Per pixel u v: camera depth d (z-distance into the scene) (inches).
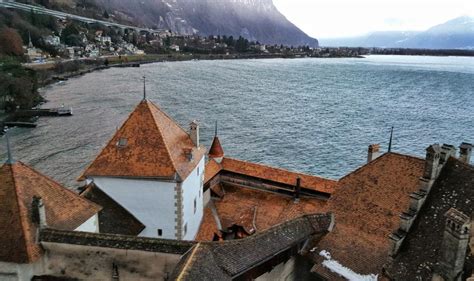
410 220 954.7
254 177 1813.5
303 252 1157.7
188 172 1369.3
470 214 865.5
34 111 4515.3
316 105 5782.5
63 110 4566.9
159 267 944.3
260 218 1622.8
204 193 1700.3
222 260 918.4
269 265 1051.3
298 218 1175.0
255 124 4439.0
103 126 4111.7
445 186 960.9
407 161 1210.6
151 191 1342.3
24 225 948.6
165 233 1375.5
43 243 959.0
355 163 3211.1
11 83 4581.7
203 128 4190.5
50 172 2847.0
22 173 1033.5
